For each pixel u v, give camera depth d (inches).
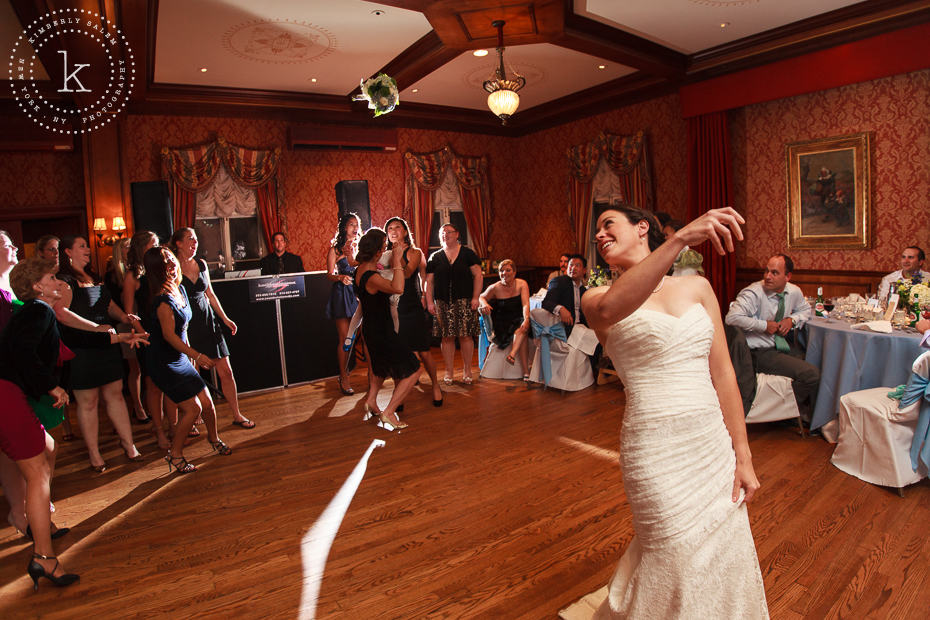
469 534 117.5
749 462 66.2
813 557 104.0
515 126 392.8
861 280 241.9
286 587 101.7
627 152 323.6
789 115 259.0
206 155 304.3
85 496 142.5
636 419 63.7
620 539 112.9
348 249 233.6
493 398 216.5
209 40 226.2
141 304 169.8
